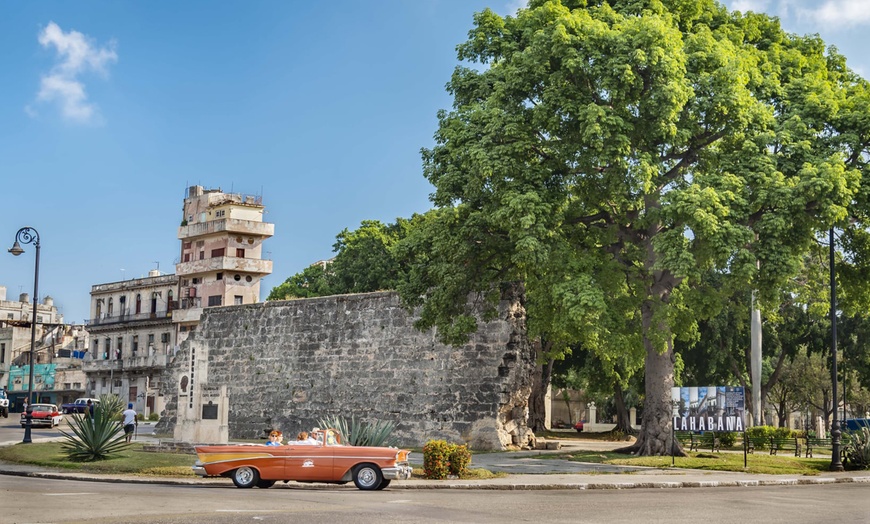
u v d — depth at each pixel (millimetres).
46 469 25906
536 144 30062
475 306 36625
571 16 28844
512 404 35812
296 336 42250
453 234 32094
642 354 31969
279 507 16125
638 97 28859
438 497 19203
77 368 103438
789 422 96250
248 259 85312
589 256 30109
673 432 31984
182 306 86750
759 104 30094
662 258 28438
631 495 20750
